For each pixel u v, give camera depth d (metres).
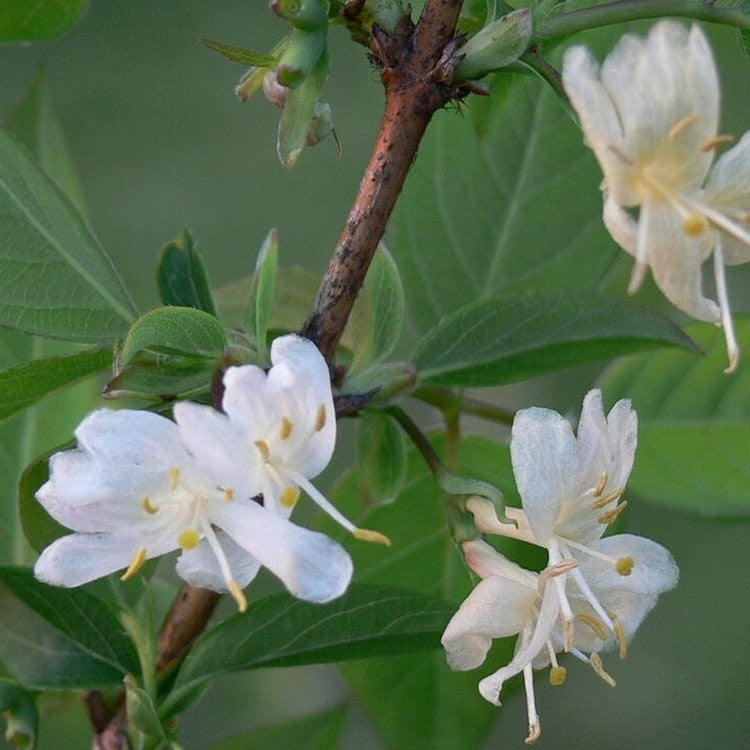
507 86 0.35
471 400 0.35
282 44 0.32
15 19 0.35
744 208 0.31
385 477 0.33
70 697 0.36
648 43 0.31
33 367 0.32
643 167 0.31
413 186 0.37
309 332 0.32
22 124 0.36
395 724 0.36
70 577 0.31
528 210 0.37
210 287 0.33
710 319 0.31
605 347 0.34
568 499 0.32
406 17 0.32
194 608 0.34
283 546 0.31
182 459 0.31
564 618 0.31
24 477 0.32
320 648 0.33
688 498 0.36
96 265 0.34
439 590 0.36
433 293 0.37
